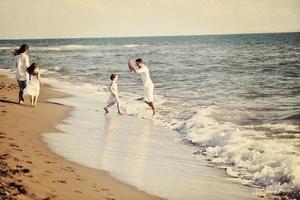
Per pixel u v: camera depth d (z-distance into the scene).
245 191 6.50
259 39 108.06
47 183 5.70
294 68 28.25
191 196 6.19
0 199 4.64
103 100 16.83
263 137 9.60
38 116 12.07
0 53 60.78
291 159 7.37
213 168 7.70
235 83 21.22
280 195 6.28
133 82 22.80
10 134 9.23
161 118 12.86
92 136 10.03
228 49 59.09
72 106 14.86
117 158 8.12
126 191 6.12
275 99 15.68
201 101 15.71
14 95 16.23
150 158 8.29
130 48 75.25
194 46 77.00
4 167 6.01
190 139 10.01
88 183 6.21
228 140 9.27
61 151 8.22
